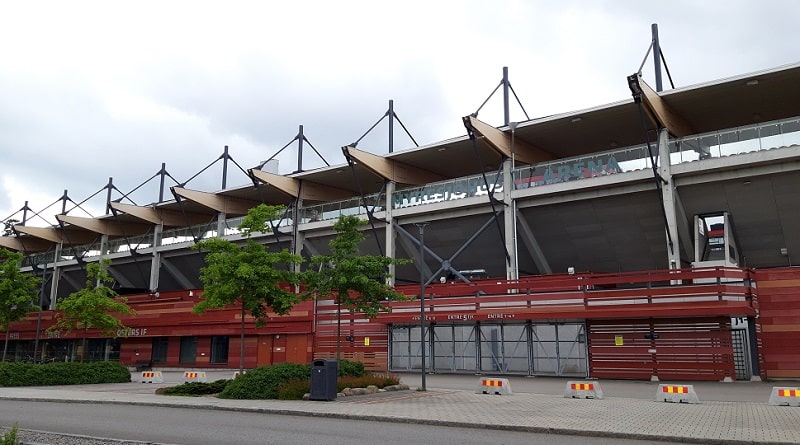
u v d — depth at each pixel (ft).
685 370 84.84
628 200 105.91
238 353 130.00
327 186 155.43
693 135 102.32
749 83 94.99
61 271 212.43
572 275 96.22
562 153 128.67
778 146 91.61
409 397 64.44
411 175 136.67
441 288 106.83
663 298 86.17
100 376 95.61
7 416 52.13
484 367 104.58
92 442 35.09
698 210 103.14
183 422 47.24
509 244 112.88
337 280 76.02
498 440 37.63
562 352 98.37
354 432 41.32
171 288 192.65
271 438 38.47
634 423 43.19
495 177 118.83
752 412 49.75
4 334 176.14
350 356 115.75
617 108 104.78
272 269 74.64
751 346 84.89
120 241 192.34
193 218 190.39
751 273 86.48
